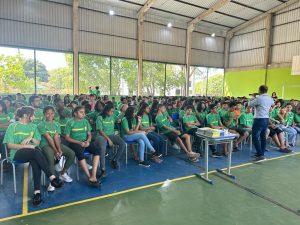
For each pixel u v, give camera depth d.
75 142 3.11
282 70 11.67
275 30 12.02
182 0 10.61
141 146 3.89
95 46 10.34
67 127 3.18
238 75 13.96
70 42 9.77
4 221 2.19
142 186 3.06
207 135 3.23
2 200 2.60
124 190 2.93
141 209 2.47
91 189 2.93
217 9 11.32
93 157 3.13
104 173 3.33
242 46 13.77
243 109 5.76
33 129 2.85
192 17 12.29
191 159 4.16
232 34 14.23
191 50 13.23
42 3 9.05
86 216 2.31
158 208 2.50
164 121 4.52
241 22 13.29
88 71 12.42
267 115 4.29
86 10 9.99
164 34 12.23
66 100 6.63
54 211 2.39
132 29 11.24
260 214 2.43
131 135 3.95
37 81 9.48
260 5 11.48
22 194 2.76
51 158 2.88
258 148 4.35
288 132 5.24
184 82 13.22
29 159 2.59
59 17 9.44
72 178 3.29
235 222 2.26
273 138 5.07
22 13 8.70
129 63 12.42
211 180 3.32
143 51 11.64
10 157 2.80
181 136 4.35
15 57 9.19
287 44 11.52
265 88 4.26
